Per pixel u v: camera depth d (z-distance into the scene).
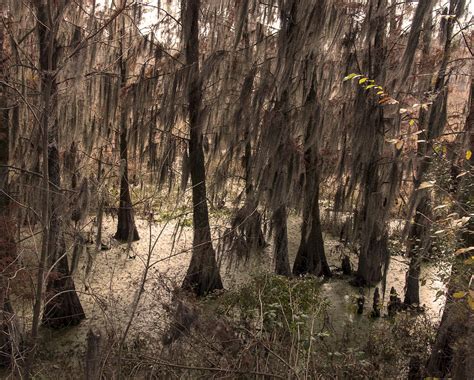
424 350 6.39
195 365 5.25
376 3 8.82
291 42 9.07
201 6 9.59
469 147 4.76
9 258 5.27
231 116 10.12
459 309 4.27
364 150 9.18
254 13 9.66
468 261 2.98
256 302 6.36
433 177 4.99
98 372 4.30
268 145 9.38
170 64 10.14
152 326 6.61
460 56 7.23
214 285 9.56
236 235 9.64
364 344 7.40
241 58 9.68
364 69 9.38
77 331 7.91
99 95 9.45
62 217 5.60
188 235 13.06
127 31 10.08
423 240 6.42
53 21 4.85
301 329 5.80
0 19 5.84
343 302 9.73
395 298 8.94
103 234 12.77
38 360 6.26
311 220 10.54
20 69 7.31
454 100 8.21
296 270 11.70
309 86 9.32
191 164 9.98
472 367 3.95
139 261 11.23
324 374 5.04
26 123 8.04
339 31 9.09
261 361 4.99
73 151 8.97
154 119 10.27
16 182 7.63
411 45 6.96
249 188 10.16
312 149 10.25
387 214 8.86
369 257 10.05
